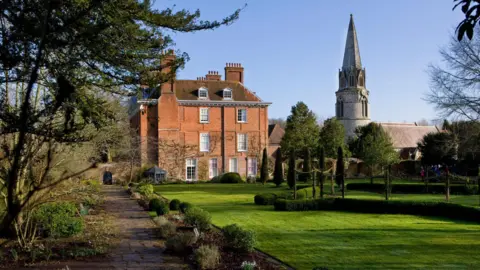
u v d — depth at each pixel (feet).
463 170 134.62
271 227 49.49
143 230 47.57
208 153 144.77
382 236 43.42
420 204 61.87
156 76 30.63
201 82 149.07
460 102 94.27
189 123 142.82
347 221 54.85
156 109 136.56
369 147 138.41
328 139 154.61
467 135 103.81
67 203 48.65
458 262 32.24
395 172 150.71
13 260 32.42
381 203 63.93
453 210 58.70
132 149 100.78
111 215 59.82
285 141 149.38
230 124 147.23
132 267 31.12
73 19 16.21
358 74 236.22
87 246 37.60
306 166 113.91
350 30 237.66
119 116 69.21
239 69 155.53
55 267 30.94
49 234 40.91
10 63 14.07
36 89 34.63
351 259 33.17
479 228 48.88
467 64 93.25
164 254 35.50
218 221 54.24
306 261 32.55
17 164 8.81
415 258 33.50
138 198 81.82
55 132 12.23
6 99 16.70
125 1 22.59
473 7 11.32
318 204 67.31
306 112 150.20
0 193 25.81
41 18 13.66
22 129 8.70
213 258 30.40
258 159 149.18
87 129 35.01
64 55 20.77
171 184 127.24
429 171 141.79
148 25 26.78
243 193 96.27
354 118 233.96
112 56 25.40
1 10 12.48
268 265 30.71
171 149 135.13
